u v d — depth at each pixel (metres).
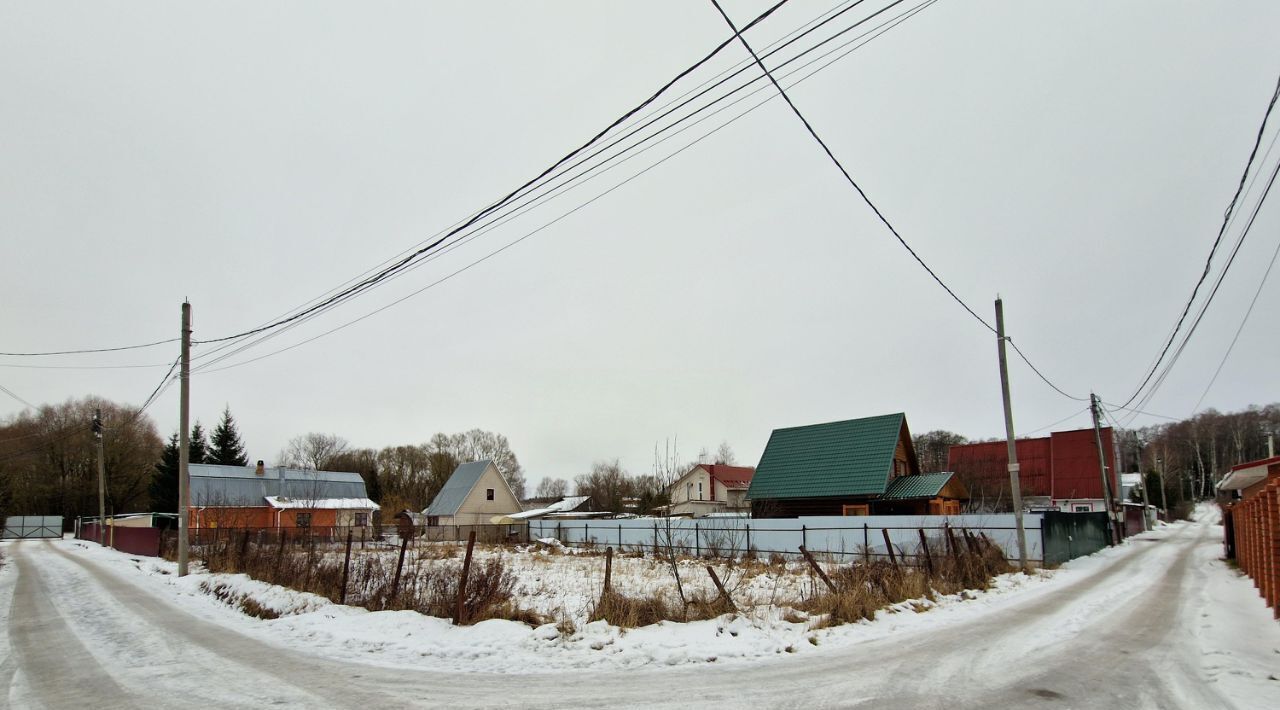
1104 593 16.20
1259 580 15.22
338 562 16.89
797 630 10.96
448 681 8.15
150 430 73.31
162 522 53.28
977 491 49.03
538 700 7.27
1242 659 8.80
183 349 23.09
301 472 57.59
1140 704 6.93
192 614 14.05
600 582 17.88
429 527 50.22
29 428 64.06
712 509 59.47
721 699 7.27
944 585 15.56
